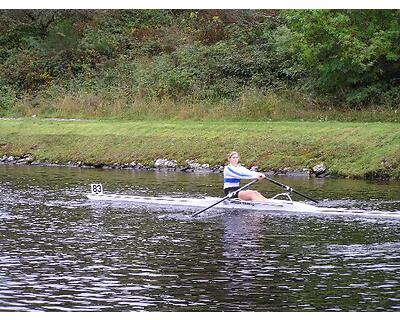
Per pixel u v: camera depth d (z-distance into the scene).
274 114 34.59
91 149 32.91
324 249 14.03
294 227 16.28
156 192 22.45
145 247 14.46
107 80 43.25
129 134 33.50
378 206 18.94
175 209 19.20
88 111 39.81
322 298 10.98
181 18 50.28
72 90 42.91
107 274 12.42
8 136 35.88
